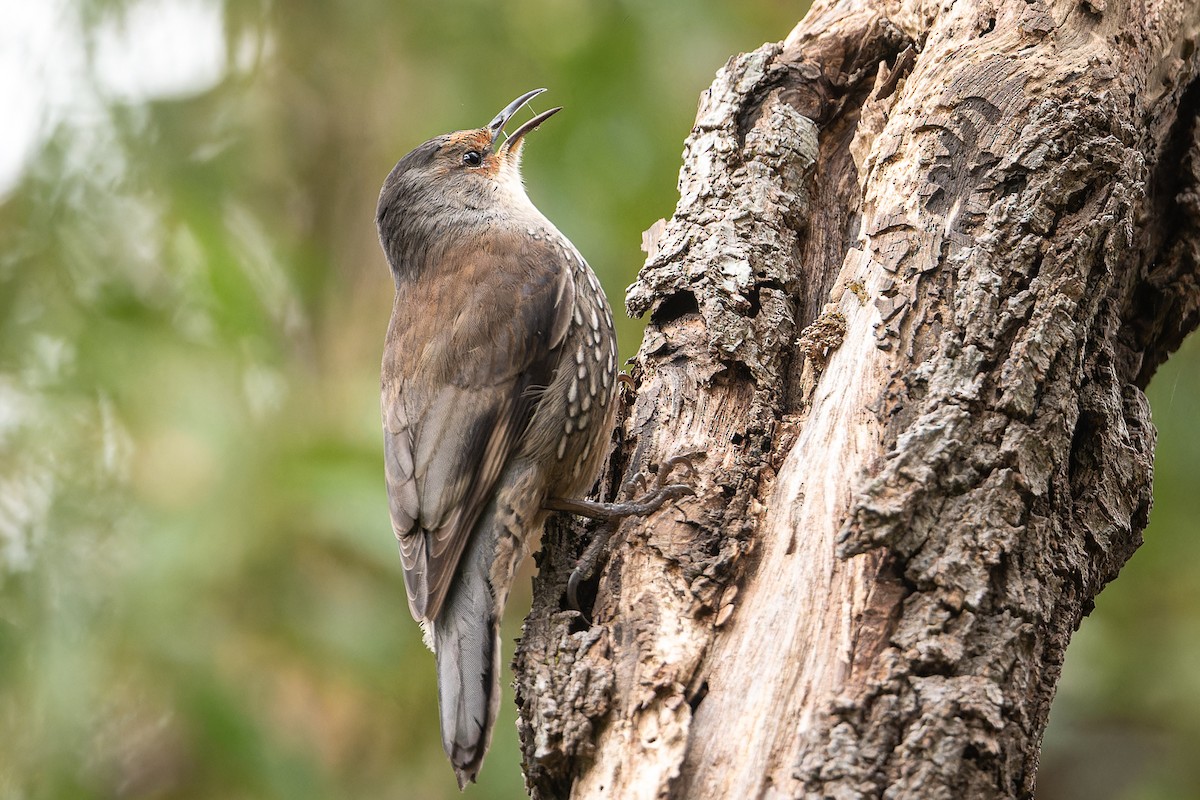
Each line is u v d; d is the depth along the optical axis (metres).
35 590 10.62
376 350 13.20
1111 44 7.66
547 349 8.66
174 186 12.05
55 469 11.09
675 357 8.16
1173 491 12.03
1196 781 11.58
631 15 12.80
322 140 13.74
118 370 11.31
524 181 12.27
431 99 13.25
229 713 10.45
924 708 5.82
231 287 11.69
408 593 8.12
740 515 6.95
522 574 12.87
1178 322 8.30
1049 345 6.47
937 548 6.16
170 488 11.33
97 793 10.41
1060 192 6.89
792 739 5.99
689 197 8.70
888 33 8.91
